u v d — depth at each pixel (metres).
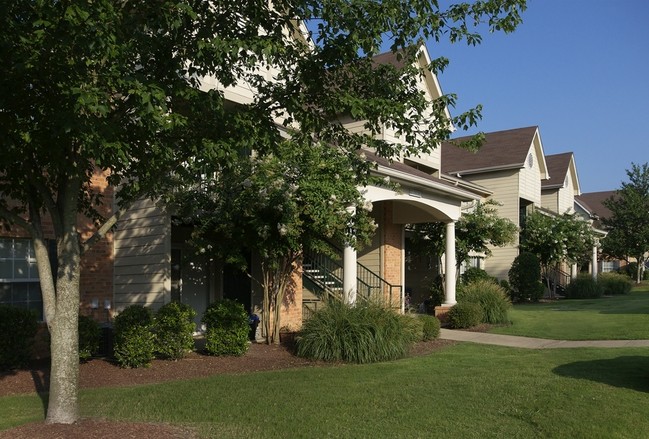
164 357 10.85
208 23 6.37
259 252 11.66
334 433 6.05
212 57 6.25
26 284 11.03
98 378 9.09
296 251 12.16
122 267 12.80
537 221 27.88
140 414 6.74
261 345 12.40
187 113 6.59
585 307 21.80
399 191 12.45
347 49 6.48
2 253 10.73
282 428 6.21
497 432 6.13
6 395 7.87
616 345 12.28
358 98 6.72
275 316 12.59
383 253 18.52
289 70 7.02
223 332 10.95
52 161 5.78
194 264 14.67
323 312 11.27
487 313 16.52
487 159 28.84
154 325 10.30
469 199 18.25
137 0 5.98
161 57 6.29
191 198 11.47
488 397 7.54
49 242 11.21
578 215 31.55
